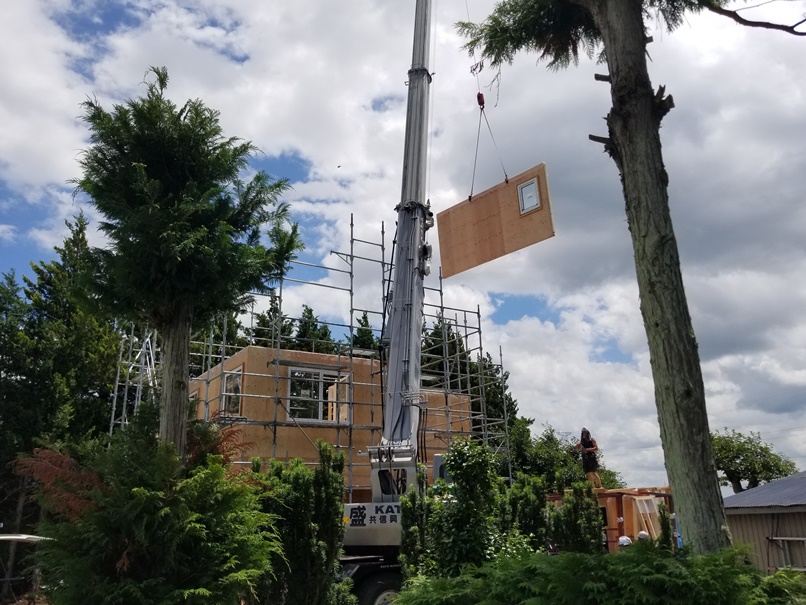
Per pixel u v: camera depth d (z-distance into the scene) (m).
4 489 18.83
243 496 7.32
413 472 12.85
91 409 23.77
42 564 6.76
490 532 8.23
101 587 6.46
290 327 29.97
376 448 13.20
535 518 10.62
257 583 8.05
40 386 20.44
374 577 11.41
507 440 22.69
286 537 8.35
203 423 8.32
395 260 14.99
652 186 7.11
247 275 8.70
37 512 19.08
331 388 20.36
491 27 8.99
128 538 6.70
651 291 6.83
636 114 7.36
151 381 17.72
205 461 7.94
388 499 12.82
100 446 7.69
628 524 15.66
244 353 18.30
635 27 7.70
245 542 7.24
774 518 11.34
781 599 5.20
